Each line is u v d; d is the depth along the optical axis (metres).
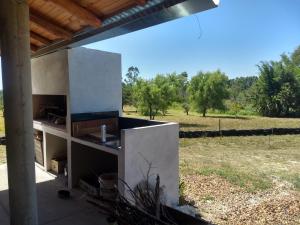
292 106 36.56
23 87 3.32
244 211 6.21
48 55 6.20
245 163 10.84
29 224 3.46
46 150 6.74
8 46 3.23
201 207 6.32
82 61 5.72
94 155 5.92
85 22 4.20
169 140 5.01
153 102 24.78
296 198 7.06
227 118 31.92
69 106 5.56
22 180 3.39
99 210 4.70
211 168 9.78
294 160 11.50
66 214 4.58
